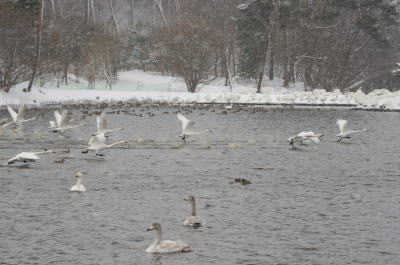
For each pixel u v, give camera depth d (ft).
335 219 70.33
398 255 58.90
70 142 129.59
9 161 97.91
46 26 270.26
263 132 150.92
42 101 232.73
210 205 76.33
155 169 99.60
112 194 81.82
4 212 72.38
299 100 260.83
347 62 329.93
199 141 131.85
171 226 67.46
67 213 72.28
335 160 110.01
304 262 57.06
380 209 74.84
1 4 245.04
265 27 314.76
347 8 333.01
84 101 237.45
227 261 57.06
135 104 229.86
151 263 56.54
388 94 255.50
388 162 108.37
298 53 324.19
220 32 316.19
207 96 248.11
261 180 91.61
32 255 58.65
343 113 208.95
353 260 57.62
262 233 65.10
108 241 62.49
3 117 184.44
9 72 232.32
